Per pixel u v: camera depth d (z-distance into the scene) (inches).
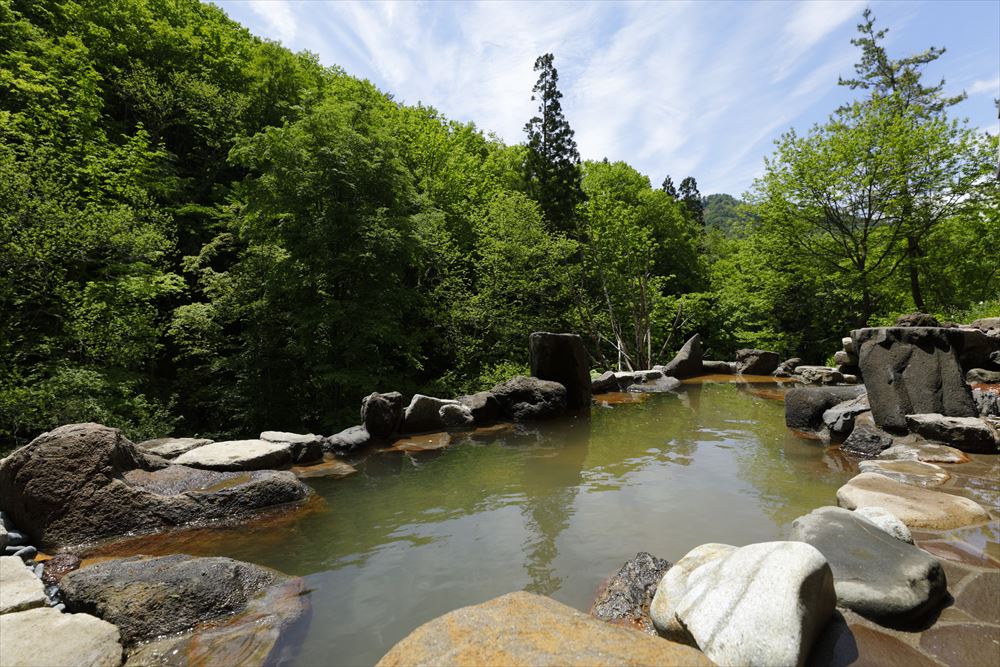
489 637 88.8
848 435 275.6
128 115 755.4
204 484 203.0
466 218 859.4
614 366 872.9
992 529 137.9
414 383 652.1
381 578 143.0
